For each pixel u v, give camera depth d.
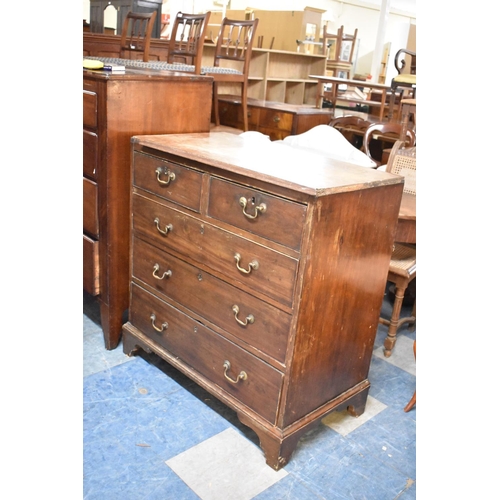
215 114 4.32
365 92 8.91
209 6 8.04
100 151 2.27
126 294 2.48
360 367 2.11
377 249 1.91
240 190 1.78
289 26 7.57
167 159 2.06
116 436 1.93
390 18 14.26
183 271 2.09
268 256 1.73
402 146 3.24
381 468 1.89
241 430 2.03
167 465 1.81
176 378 2.32
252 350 1.86
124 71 2.34
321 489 1.77
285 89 7.02
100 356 2.44
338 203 1.65
